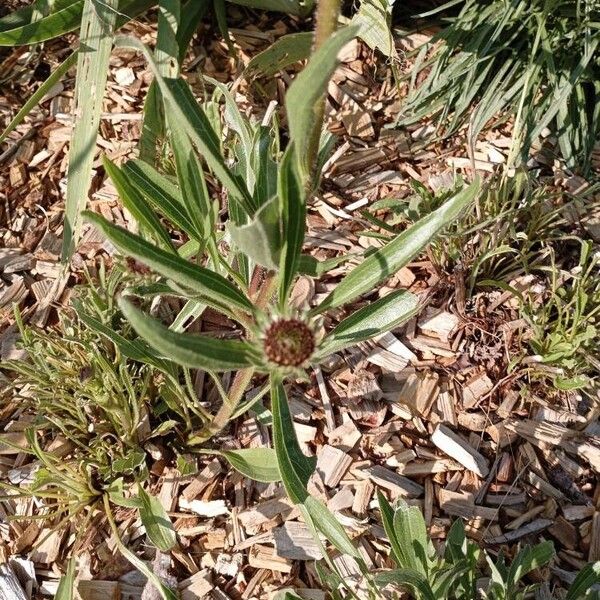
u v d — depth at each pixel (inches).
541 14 19.8
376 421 16.5
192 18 20.6
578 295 16.2
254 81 21.4
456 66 20.5
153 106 18.3
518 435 16.5
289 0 22.1
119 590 14.4
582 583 13.5
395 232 18.9
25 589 14.5
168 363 14.9
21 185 19.7
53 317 17.6
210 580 14.6
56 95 21.2
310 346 10.1
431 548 13.7
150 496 14.4
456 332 17.7
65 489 15.0
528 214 19.0
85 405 15.1
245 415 16.4
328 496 15.6
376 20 20.5
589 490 16.1
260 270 14.0
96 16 17.3
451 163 20.6
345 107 21.5
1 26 20.2
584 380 16.3
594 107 21.1
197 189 11.7
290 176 9.5
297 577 14.8
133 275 12.9
